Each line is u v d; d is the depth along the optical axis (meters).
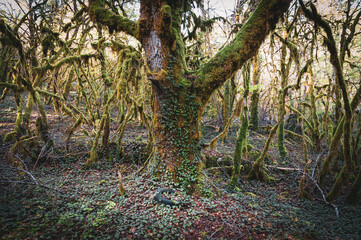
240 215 5.46
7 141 7.45
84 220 4.72
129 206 5.54
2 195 5.23
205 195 6.22
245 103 7.48
